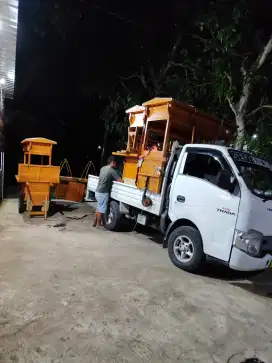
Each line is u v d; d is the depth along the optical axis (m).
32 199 7.83
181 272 5.03
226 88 8.22
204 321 3.53
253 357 2.97
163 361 2.76
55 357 2.65
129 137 7.08
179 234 5.22
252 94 8.57
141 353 2.83
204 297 4.17
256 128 8.37
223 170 4.69
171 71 11.77
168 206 5.66
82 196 10.63
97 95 15.16
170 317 3.53
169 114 5.84
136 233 7.43
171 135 7.03
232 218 4.52
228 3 8.49
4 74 8.36
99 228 7.53
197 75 10.12
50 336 2.92
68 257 5.13
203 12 9.28
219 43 8.67
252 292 4.59
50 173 7.92
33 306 3.43
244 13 7.94
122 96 13.09
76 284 4.10
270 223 4.64
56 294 3.76
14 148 17.56
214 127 6.85
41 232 6.54
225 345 3.11
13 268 4.44
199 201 4.99
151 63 12.39
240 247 4.41
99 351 2.79
